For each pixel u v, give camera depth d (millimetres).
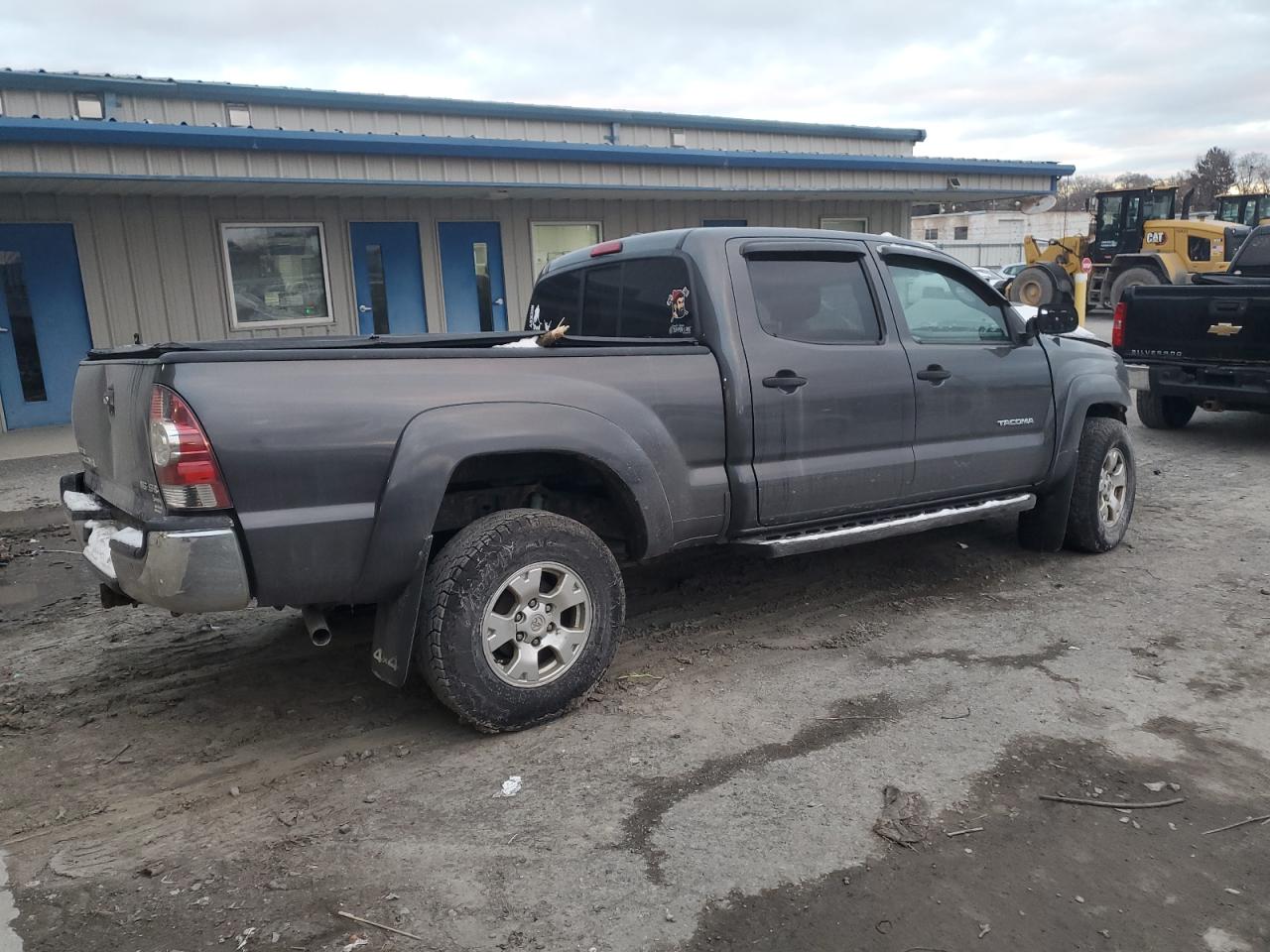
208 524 3016
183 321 11750
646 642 4539
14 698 3992
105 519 3695
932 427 4832
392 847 2902
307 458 3145
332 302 12742
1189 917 2545
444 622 3391
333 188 11500
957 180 16484
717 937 2486
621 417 3795
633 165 13078
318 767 3402
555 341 3715
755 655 4348
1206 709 3736
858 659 4281
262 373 3115
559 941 2479
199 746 3570
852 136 19828
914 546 6059
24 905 2648
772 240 4395
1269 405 8969
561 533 3625
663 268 4375
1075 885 2680
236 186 10844
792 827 2963
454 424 3396
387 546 3283
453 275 13656
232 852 2895
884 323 4695
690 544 4156
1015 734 3547
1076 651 4340
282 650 4500
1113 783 3199
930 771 3289
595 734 3609
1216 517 6680
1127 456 5887
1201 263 20062
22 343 10812
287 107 13711
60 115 11812
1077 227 62156
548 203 14250
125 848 2922
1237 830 2932
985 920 2537
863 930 2504
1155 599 5020
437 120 15039
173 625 4859
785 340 4309
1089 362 5703
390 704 3908
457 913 2592
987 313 5285
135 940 2502
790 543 4324
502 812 3082
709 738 3557
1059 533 5668
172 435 2973
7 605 5242
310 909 2617
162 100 12594
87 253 11047
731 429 4137
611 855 2840
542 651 3699
